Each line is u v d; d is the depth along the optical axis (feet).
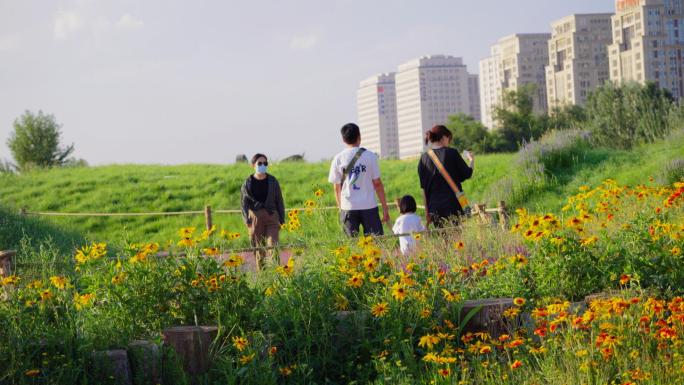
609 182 29.94
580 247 21.72
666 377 15.56
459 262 23.71
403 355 18.17
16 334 17.11
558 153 63.16
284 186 79.10
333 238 27.61
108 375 17.16
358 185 30.73
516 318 19.48
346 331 18.89
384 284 20.27
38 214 65.26
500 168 69.97
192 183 83.10
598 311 16.96
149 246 20.01
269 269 23.44
